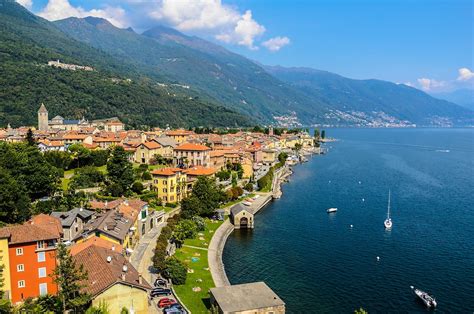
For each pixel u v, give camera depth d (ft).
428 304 314.14
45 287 262.47
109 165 545.85
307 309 307.99
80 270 226.99
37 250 258.57
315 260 402.93
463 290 342.23
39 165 470.39
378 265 391.24
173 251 382.83
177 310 261.24
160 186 541.34
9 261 250.57
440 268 385.29
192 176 626.64
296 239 466.70
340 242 456.45
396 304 318.86
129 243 367.25
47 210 413.18
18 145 545.85
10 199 375.45
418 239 467.52
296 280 356.38
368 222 537.24
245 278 357.61
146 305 246.06
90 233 329.72
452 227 515.09
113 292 236.63
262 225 522.88
